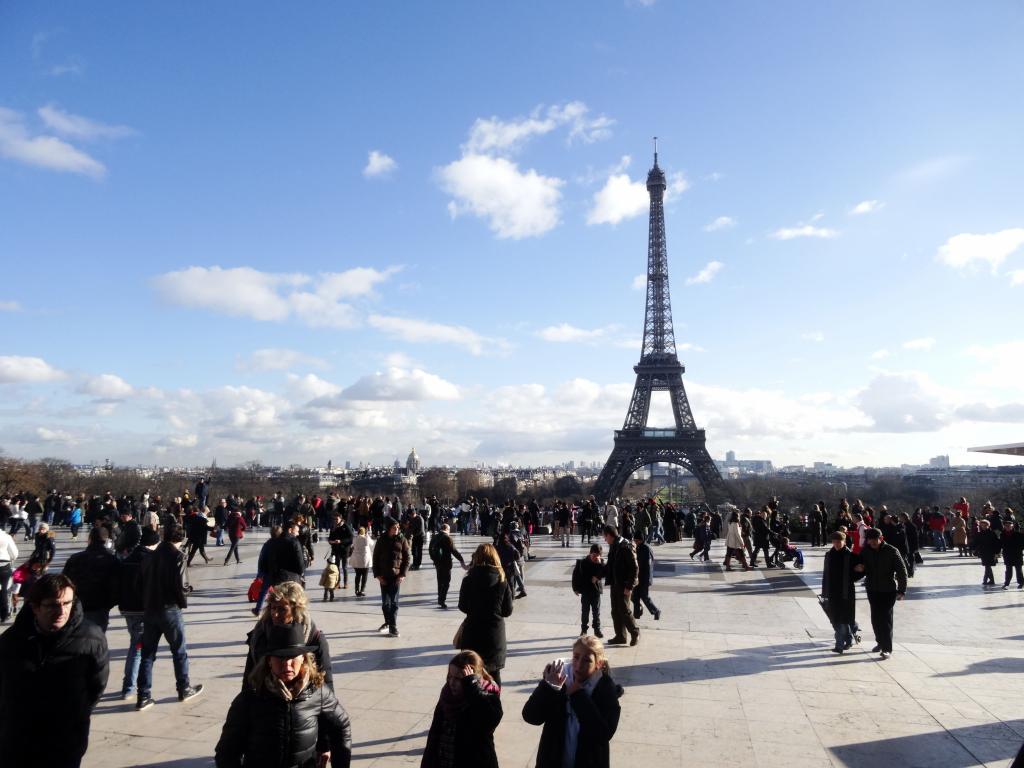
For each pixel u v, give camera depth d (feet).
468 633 37.32
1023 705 42.24
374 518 141.90
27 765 23.17
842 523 110.93
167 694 43.42
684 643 58.65
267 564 63.93
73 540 146.51
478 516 187.42
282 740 21.15
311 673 22.35
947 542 163.32
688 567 112.06
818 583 93.61
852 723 39.04
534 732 37.37
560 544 150.61
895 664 52.01
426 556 125.90
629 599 58.34
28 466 447.83
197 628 62.34
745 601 79.61
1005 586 89.86
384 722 38.60
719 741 36.32
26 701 23.26
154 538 45.44
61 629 24.06
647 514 143.02
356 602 77.30
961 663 52.31
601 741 23.73
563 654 54.13
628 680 47.44
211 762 32.89
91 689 24.62
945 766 33.27
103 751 34.09
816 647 57.41
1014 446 69.51
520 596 80.38
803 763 33.58
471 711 24.62
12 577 64.28
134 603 42.24
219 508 140.26
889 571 54.08
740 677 48.24
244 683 22.38
